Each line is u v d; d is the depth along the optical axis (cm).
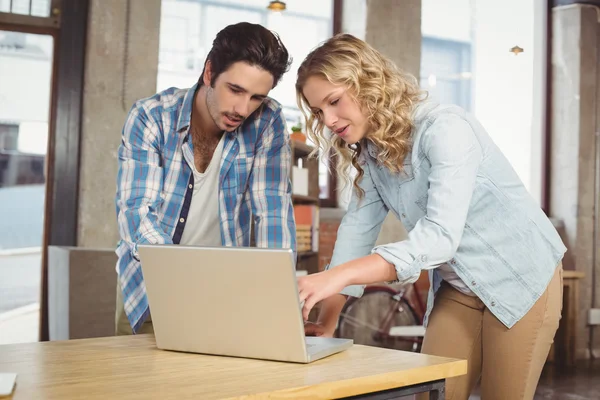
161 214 213
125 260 211
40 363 137
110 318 419
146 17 515
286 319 140
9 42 497
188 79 555
